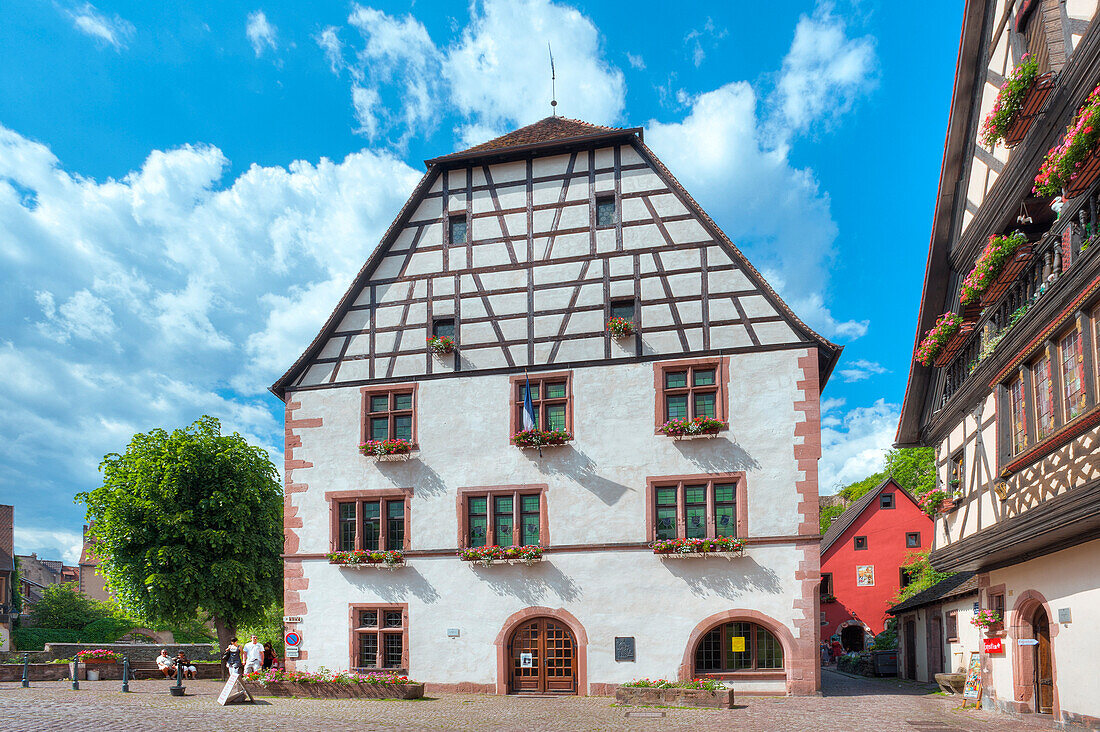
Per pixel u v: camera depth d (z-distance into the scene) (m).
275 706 16.25
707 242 20.61
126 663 19.02
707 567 19.16
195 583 24.45
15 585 50.22
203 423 26.17
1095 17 9.66
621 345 20.59
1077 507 9.78
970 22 14.00
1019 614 14.27
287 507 21.91
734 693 17.12
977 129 14.22
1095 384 9.76
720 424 19.53
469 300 21.83
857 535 43.62
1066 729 12.05
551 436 20.34
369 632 20.86
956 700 17.91
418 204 22.77
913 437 18.27
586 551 19.88
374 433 21.91
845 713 15.24
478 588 20.31
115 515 24.47
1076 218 10.28
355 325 22.45
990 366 13.33
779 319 19.91
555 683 19.64
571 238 21.48
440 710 15.88
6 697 16.98
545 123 23.23
